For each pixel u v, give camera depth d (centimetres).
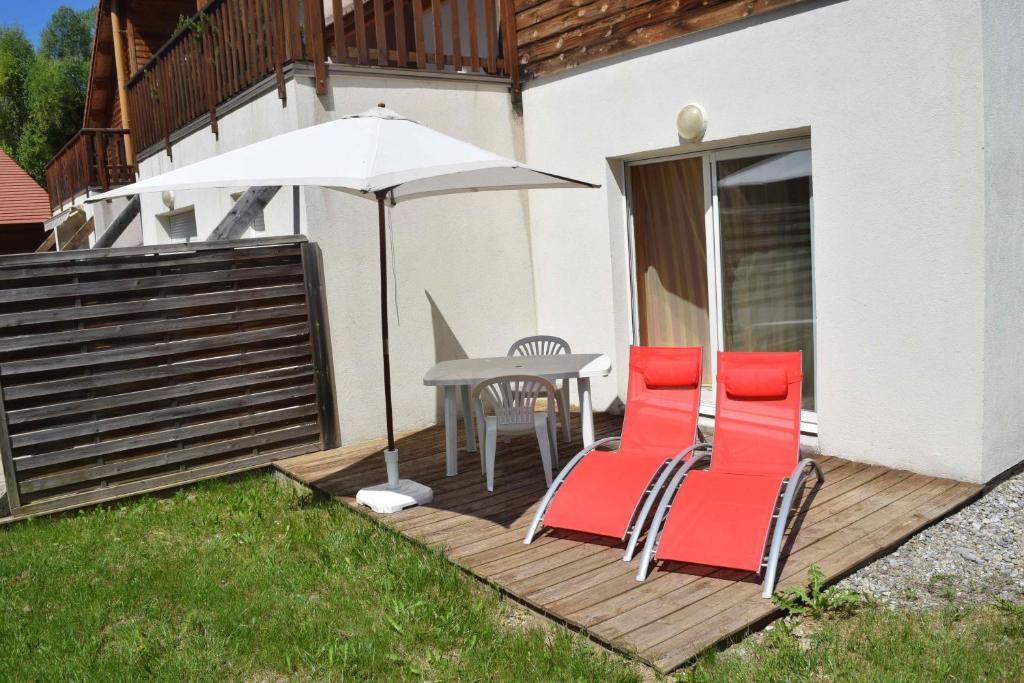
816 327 597
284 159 455
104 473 621
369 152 455
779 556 417
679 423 537
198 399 658
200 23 839
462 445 704
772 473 482
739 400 519
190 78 902
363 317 727
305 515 556
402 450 693
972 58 486
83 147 1320
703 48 634
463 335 782
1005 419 534
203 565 477
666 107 668
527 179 557
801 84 576
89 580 466
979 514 491
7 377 582
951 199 507
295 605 416
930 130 511
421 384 762
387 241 730
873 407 568
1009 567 423
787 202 630
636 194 747
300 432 705
